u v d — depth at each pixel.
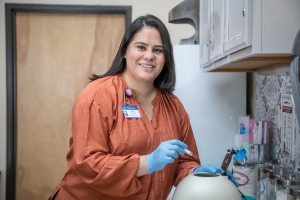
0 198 2.56
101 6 2.51
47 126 2.59
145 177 1.15
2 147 2.55
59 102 2.59
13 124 2.55
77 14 2.56
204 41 1.72
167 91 1.35
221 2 1.34
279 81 1.49
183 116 1.39
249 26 0.99
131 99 1.20
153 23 1.18
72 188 1.19
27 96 2.58
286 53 0.95
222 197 0.90
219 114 1.93
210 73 1.93
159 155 1.00
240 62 1.33
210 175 1.03
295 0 0.94
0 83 2.53
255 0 0.96
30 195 2.60
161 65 1.21
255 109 1.90
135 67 1.18
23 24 2.55
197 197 0.90
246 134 1.66
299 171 1.26
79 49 2.58
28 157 2.59
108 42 2.58
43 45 2.56
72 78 2.58
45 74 2.57
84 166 1.03
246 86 2.04
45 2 2.51
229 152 1.07
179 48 1.93
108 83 1.18
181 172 1.29
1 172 2.55
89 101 1.09
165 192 1.26
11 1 2.50
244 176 1.42
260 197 1.35
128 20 2.53
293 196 1.02
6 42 2.50
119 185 1.02
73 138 1.09
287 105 1.39
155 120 1.23
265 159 1.60
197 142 1.93
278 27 0.95
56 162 2.61
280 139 1.47
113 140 1.11
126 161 1.01
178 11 2.14
